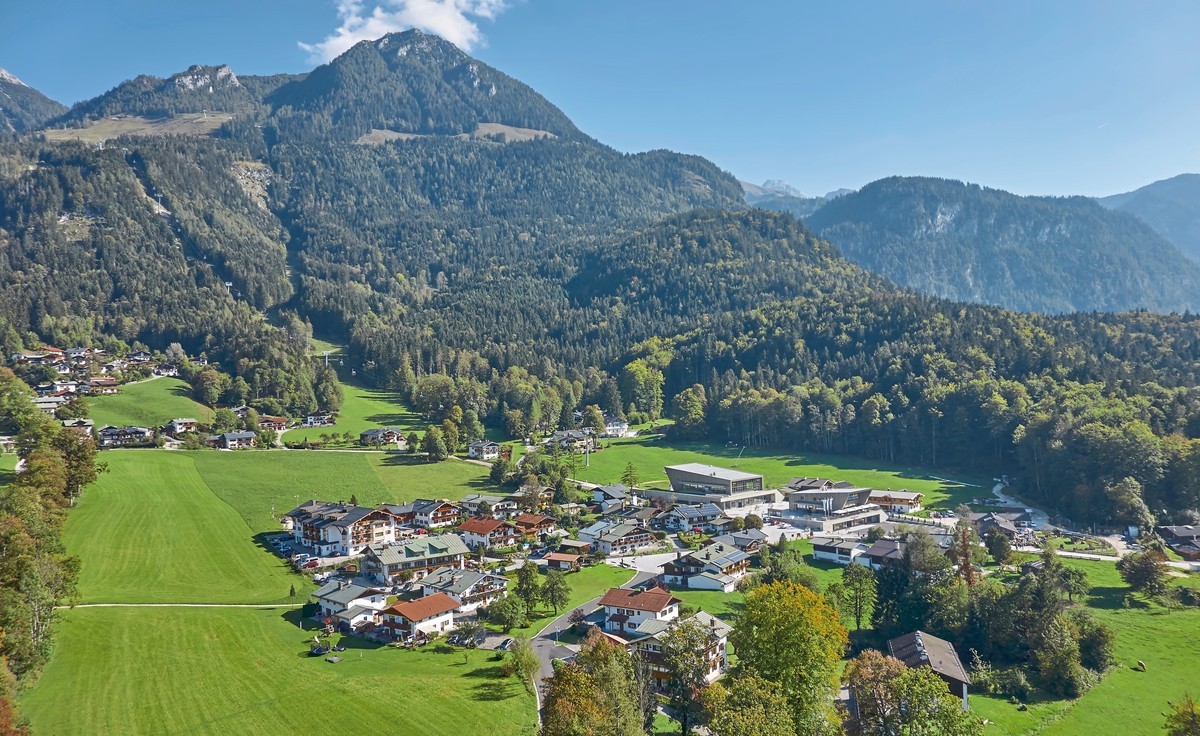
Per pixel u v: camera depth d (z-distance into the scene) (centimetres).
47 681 9256
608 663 8238
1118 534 18212
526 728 8494
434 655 10656
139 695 9119
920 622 11888
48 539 11625
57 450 16325
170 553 14450
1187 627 12350
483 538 16262
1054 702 10056
